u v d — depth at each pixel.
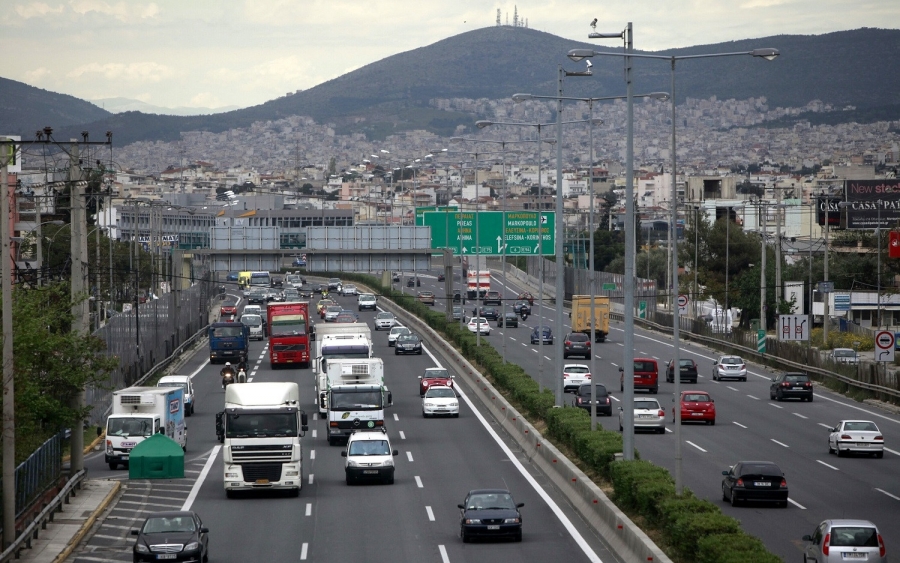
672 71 86.62
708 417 141.75
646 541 66.81
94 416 143.88
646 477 78.56
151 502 96.75
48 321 98.75
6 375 76.06
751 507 87.44
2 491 78.06
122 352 162.62
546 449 109.38
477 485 102.38
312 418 152.88
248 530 82.94
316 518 87.44
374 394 131.62
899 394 160.62
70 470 103.19
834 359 198.75
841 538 61.09
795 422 145.12
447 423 146.62
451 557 72.38
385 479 103.12
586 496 87.31
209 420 150.38
